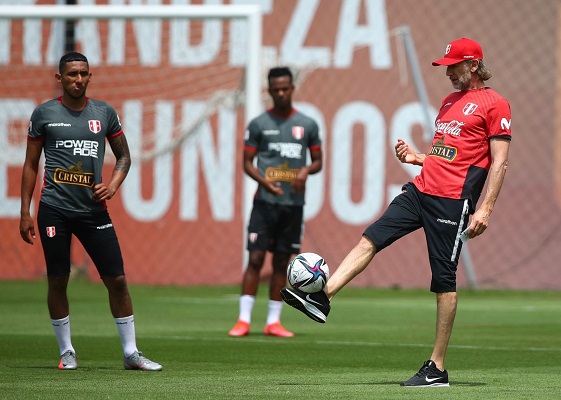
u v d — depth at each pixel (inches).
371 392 722.8
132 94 2367.1
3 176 2378.2
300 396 698.8
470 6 2310.5
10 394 703.7
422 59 2298.2
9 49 2383.1
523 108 2304.4
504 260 2265.0
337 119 2300.7
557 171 2284.7
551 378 829.8
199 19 1859.0
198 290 2087.8
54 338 1160.8
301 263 753.0
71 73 853.8
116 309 874.1
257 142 1277.1
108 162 2303.2
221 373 851.4
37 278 2368.4
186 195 2340.1
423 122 2278.5
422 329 1347.2
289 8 2326.5
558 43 2299.5
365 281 2272.4
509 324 1427.2
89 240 869.2
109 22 2373.3
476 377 835.4
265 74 2289.6
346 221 2285.9
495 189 766.5
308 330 1333.7
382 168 2285.9
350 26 2310.5
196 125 2338.8
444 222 779.4
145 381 785.6
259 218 1254.3
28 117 2381.9
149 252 2351.1
